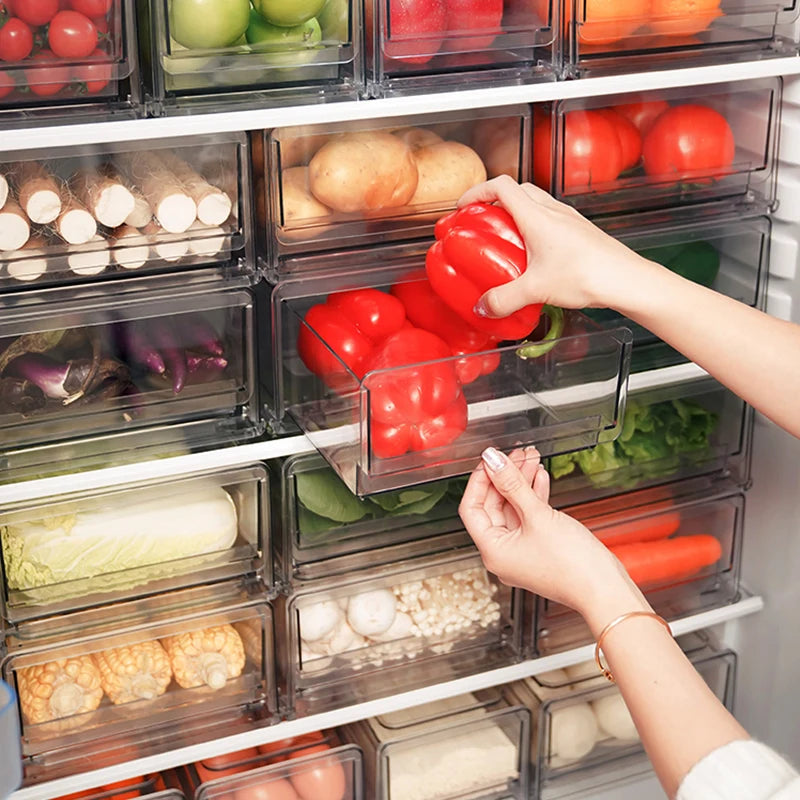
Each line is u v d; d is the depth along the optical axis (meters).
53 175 1.16
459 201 1.21
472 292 1.20
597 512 1.65
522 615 1.63
